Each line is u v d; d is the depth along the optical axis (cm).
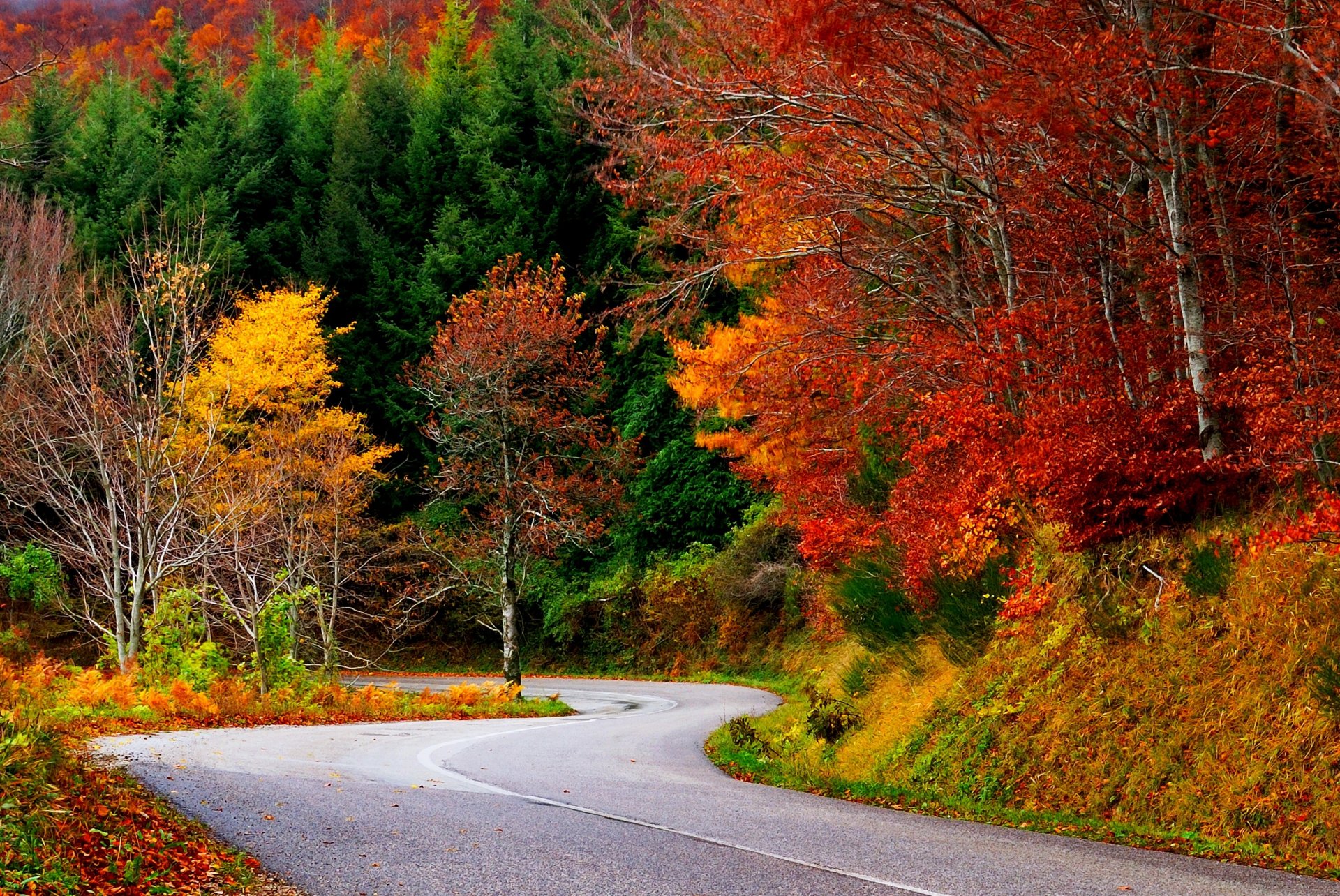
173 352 2941
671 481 4128
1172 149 1177
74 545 2559
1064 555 1327
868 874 637
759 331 2045
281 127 5047
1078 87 1134
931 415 1519
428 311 4550
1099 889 603
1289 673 944
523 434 3150
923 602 1574
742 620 3734
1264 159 1275
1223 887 615
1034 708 1184
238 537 2478
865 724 1513
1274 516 1112
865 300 1833
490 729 1939
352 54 6212
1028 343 1393
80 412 2402
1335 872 714
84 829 658
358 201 4812
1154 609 1152
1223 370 1268
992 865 673
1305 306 1194
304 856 677
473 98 5094
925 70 1338
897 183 1595
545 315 3095
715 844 732
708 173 1513
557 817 842
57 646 3478
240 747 1403
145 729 1686
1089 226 1364
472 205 4772
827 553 2180
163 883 583
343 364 4553
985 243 1596
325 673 2861
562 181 4612
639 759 1406
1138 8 1134
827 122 1444
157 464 2277
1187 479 1213
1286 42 1023
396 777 1104
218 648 2286
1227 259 1241
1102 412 1272
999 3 1204
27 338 2891
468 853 690
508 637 3020
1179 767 966
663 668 3919
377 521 4053
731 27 1431
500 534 3269
